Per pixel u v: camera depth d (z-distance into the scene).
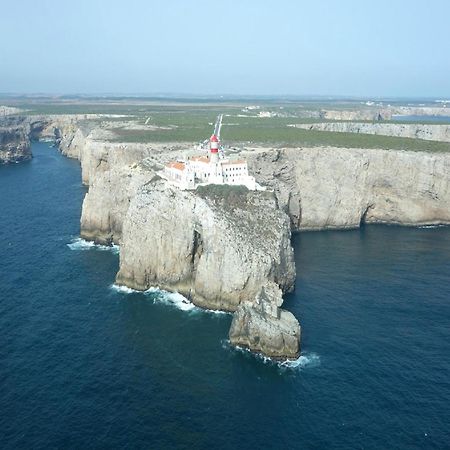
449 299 87.12
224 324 77.06
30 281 92.00
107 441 51.47
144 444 51.19
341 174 132.38
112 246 113.00
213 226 83.69
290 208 128.62
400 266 102.94
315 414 56.34
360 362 66.81
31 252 107.44
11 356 66.56
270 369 65.00
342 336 73.62
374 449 51.03
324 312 81.19
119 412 56.03
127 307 82.75
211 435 52.84
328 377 63.31
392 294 88.81
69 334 73.12
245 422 54.91
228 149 130.62
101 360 66.44
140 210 91.56
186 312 81.31
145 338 72.50
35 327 74.81
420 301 86.12
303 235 126.31
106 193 113.00
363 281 94.56
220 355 68.25
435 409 57.34
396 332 75.19
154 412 56.22
